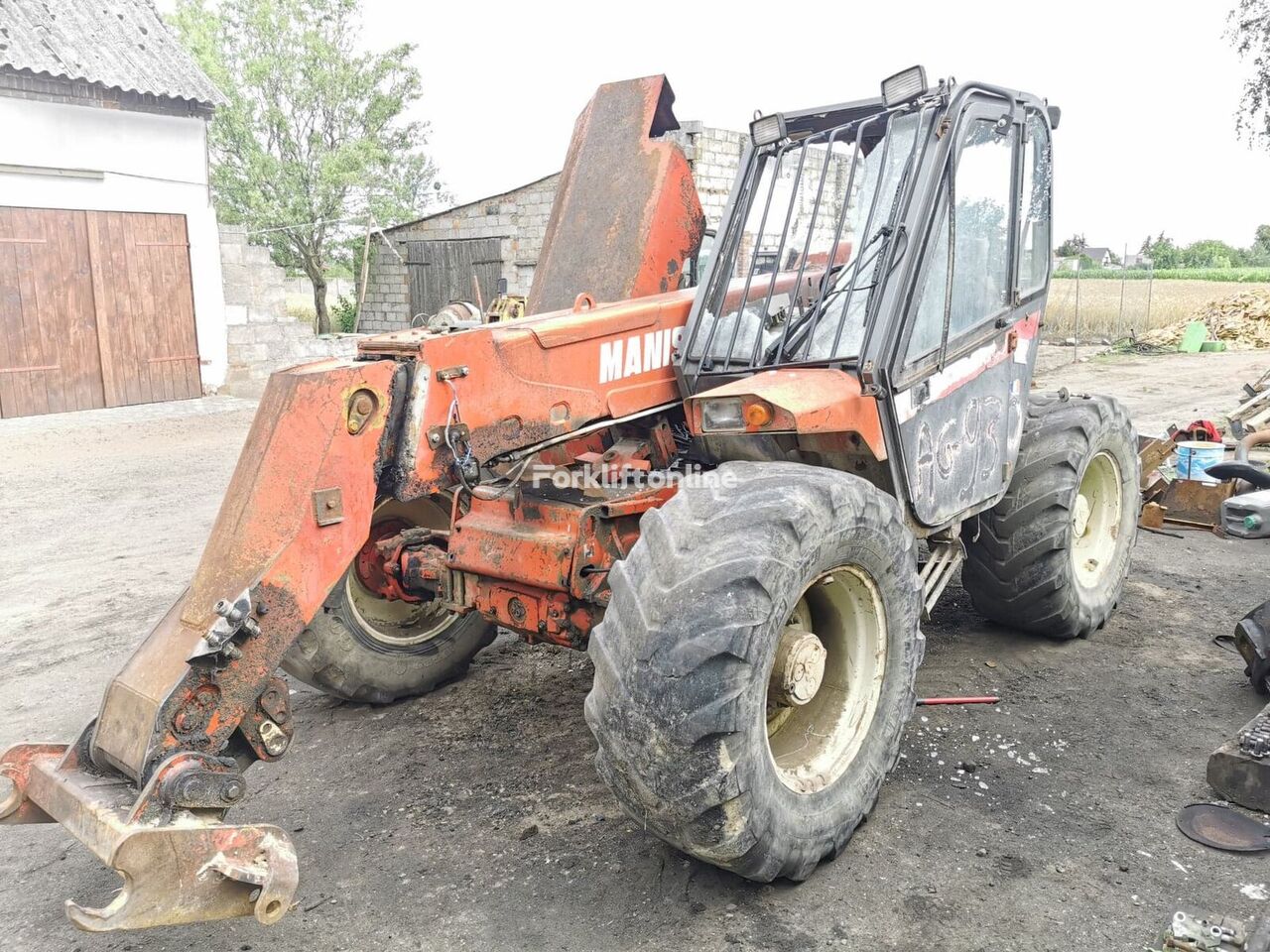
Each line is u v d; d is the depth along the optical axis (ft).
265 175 64.18
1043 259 14.15
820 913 9.18
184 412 40.14
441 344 9.45
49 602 18.56
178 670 8.22
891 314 10.37
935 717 12.96
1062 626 14.82
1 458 31.48
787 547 8.68
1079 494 15.11
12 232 37.91
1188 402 37.78
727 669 8.28
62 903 9.73
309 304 78.07
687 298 12.41
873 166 11.35
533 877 9.89
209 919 7.60
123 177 40.57
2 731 13.47
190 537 22.52
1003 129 12.29
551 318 10.84
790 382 10.25
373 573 13.55
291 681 15.06
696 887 9.63
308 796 11.62
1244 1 66.59
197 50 63.93
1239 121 68.54
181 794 7.65
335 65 65.36
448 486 9.73
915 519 11.46
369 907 9.51
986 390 12.66
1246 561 19.26
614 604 8.98
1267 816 10.50
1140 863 9.78
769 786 8.86
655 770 8.41
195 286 43.32
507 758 12.39
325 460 8.75
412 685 14.07
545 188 55.06
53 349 39.47
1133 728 12.61
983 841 10.22
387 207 65.31
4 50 37.06
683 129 44.14
